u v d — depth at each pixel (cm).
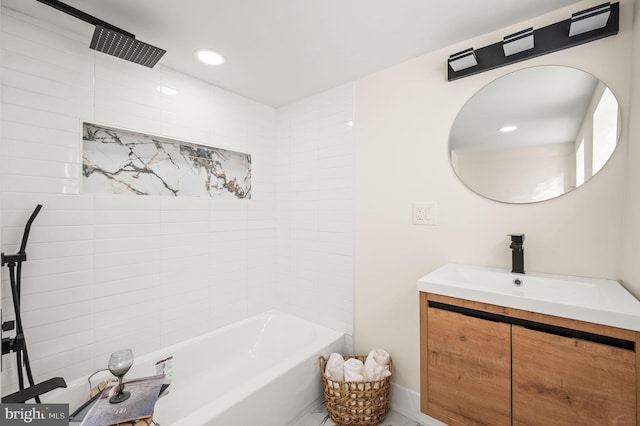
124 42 136
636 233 114
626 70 126
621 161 127
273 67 195
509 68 154
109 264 170
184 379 193
